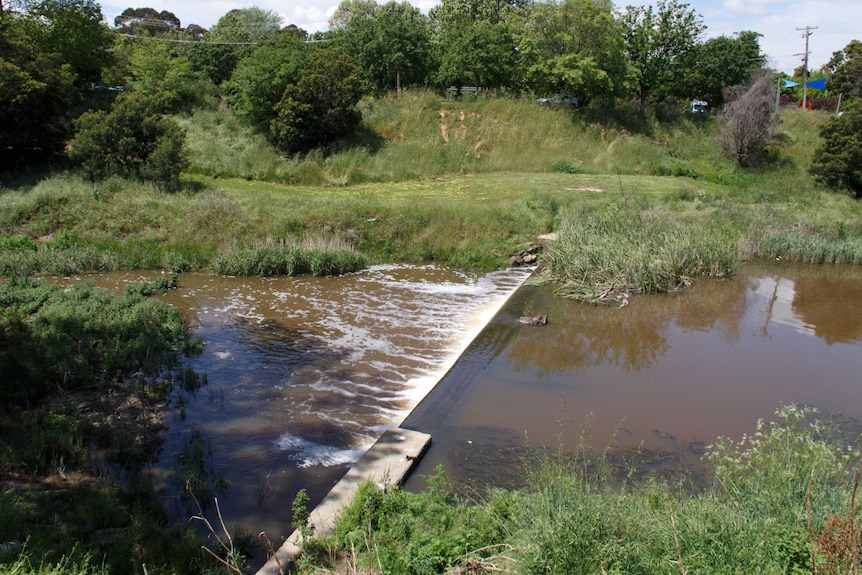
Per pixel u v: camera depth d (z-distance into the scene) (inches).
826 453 189.5
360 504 190.5
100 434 250.8
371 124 1046.4
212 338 383.2
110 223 603.5
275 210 639.8
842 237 677.3
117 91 1103.0
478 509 189.0
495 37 1223.5
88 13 1083.3
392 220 630.5
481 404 297.6
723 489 209.0
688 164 1037.8
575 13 1117.7
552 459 222.2
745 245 635.5
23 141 770.2
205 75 1323.8
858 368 352.2
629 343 390.0
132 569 165.0
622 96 1202.6
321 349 366.9
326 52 979.9
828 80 2039.9
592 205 673.6
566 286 506.3
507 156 989.8
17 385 283.4
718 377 337.1
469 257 592.1
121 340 350.9
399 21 1259.2
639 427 276.2
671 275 507.8
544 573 146.6
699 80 1270.9
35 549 160.6
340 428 269.1
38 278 516.1
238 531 190.7
